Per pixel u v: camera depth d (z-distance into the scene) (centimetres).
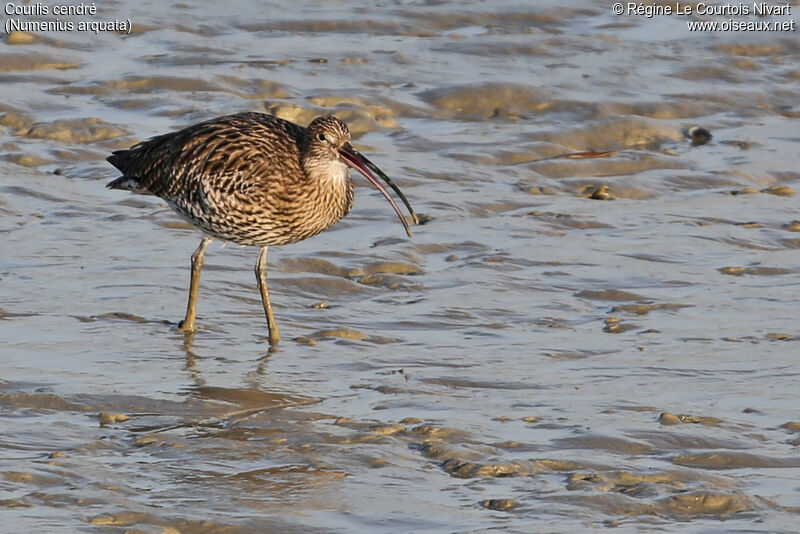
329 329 1316
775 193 1822
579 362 1236
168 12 2636
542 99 2202
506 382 1181
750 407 1119
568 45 2536
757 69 2441
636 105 2195
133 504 916
